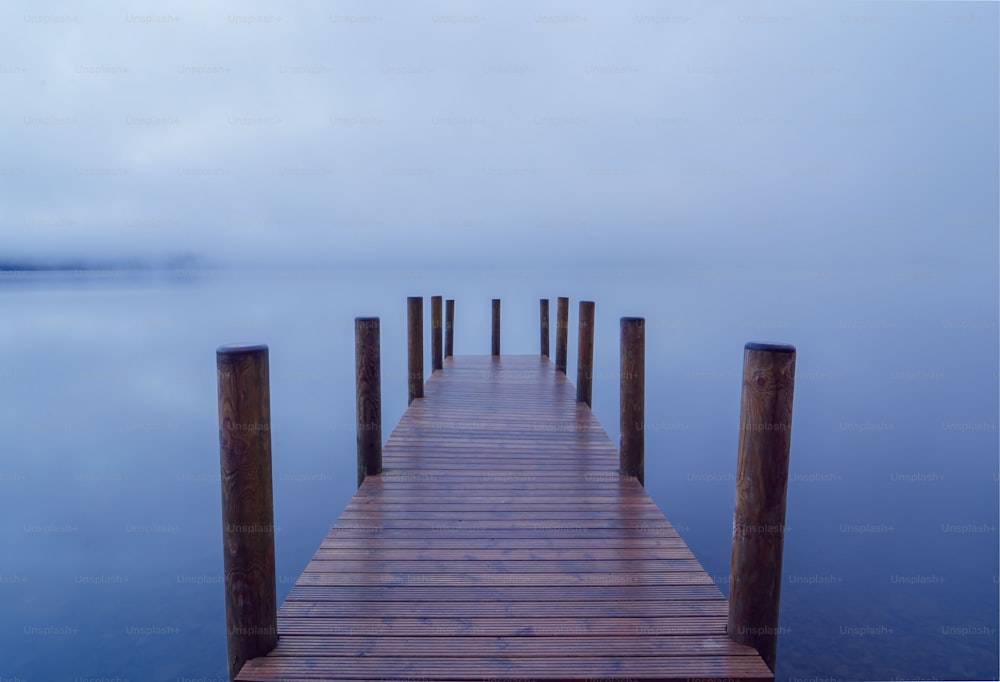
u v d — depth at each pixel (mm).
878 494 7082
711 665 1852
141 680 3904
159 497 7305
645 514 3150
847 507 6656
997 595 4621
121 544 6020
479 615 2131
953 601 4566
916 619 4324
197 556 5762
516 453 4297
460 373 8477
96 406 12211
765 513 1894
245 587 1847
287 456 8805
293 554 5609
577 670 1826
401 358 19641
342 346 18375
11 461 8781
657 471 8266
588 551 2684
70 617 4656
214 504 7133
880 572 5090
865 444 9211
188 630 4500
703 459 8812
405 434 4863
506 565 2541
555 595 2279
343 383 14797
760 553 1899
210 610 4797
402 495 3430
